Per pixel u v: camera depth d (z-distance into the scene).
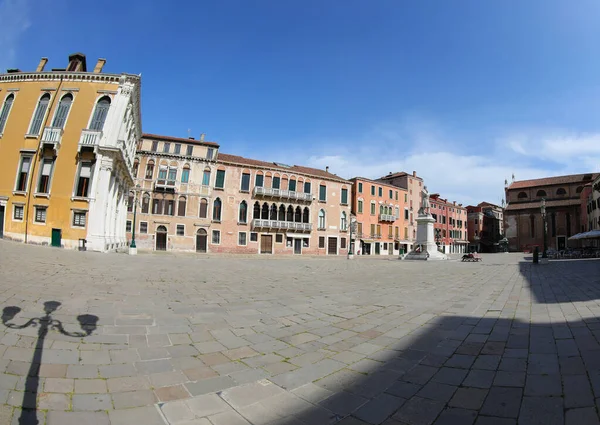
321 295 9.30
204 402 3.16
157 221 37.16
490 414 2.86
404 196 60.84
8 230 22.56
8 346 4.13
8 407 2.87
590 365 3.77
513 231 67.50
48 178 22.97
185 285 9.99
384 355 4.48
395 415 2.92
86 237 22.16
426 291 10.21
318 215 47.88
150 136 38.28
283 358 4.37
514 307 7.47
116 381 3.51
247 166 42.19
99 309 6.27
